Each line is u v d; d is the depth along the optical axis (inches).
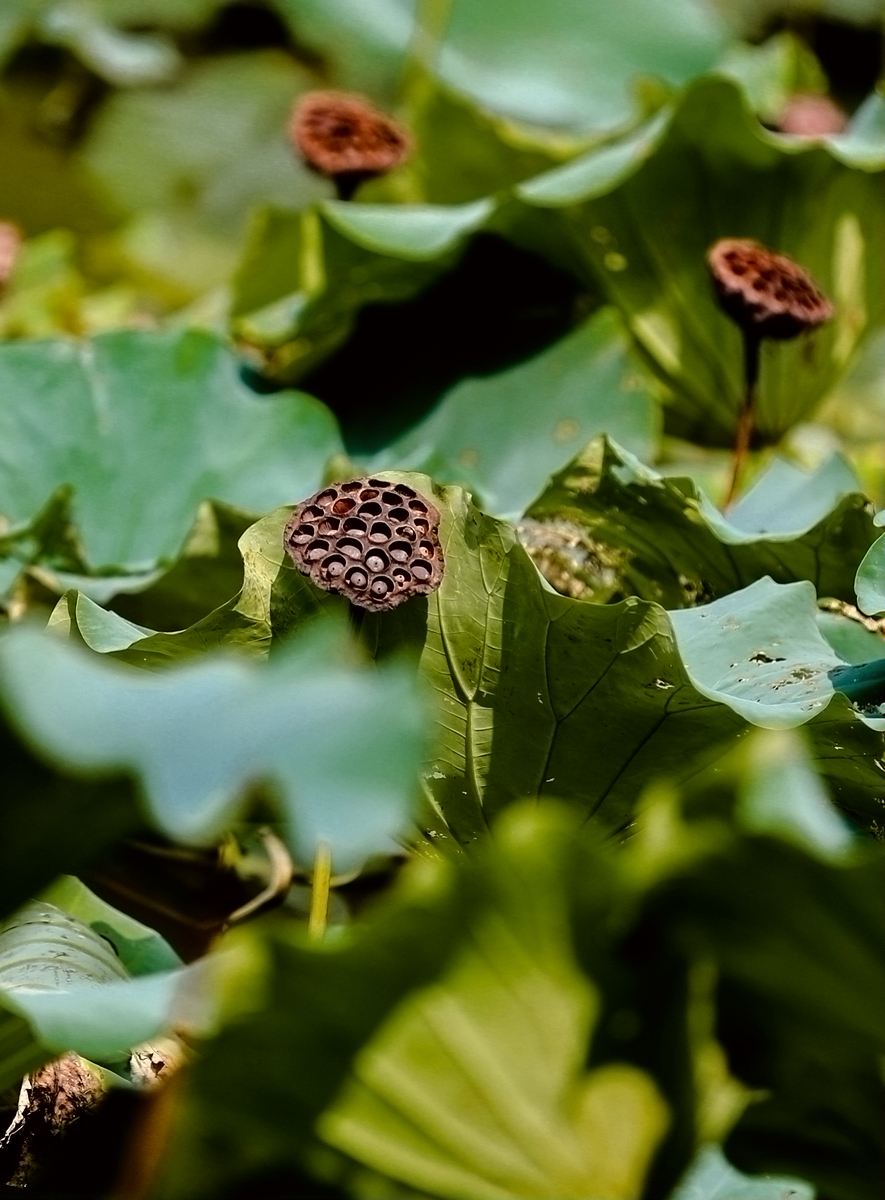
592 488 133.0
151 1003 110.8
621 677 123.0
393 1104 101.9
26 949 124.7
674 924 98.1
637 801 125.0
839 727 122.6
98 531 144.9
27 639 100.6
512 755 124.7
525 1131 102.0
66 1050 105.7
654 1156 102.3
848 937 97.8
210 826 93.6
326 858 125.6
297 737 95.2
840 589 131.6
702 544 132.7
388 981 96.8
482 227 151.0
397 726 94.3
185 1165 103.7
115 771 95.7
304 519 124.0
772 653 126.3
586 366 150.3
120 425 146.6
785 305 140.2
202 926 135.2
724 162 149.1
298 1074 100.9
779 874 96.0
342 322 153.1
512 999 98.4
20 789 97.5
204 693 100.6
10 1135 121.0
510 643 123.5
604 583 135.3
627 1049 100.0
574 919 96.2
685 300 151.3
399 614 124.0
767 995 101.3
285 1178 104.8
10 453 145.6
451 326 152.6
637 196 149.9
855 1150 105.7
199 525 133.4
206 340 147.9
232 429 146.7
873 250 150.8
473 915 95.0
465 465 149.6
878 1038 101.2
